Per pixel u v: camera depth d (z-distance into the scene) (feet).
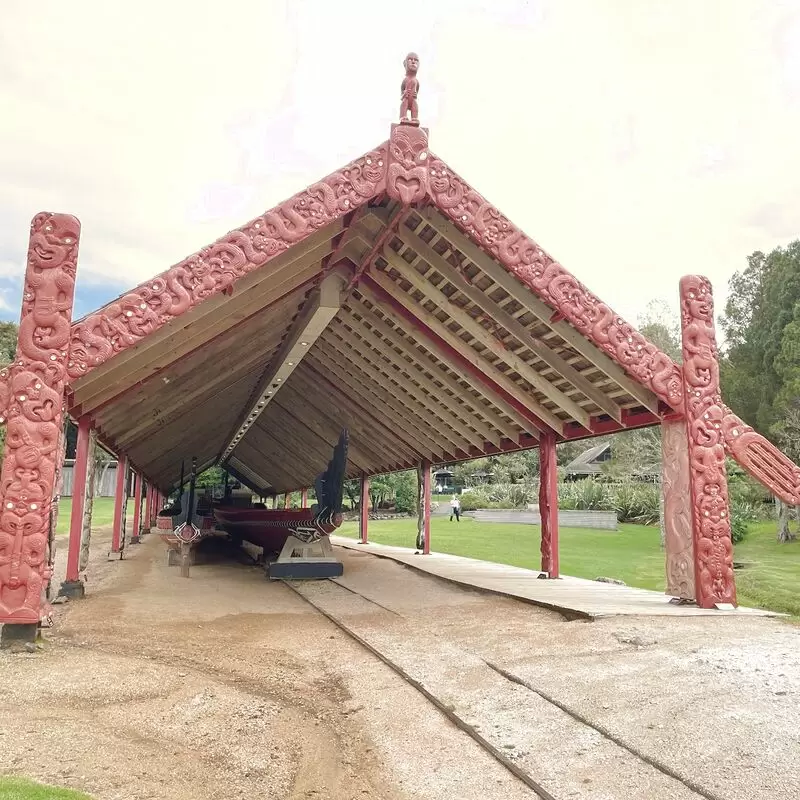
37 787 8.53
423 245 26.86
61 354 17.74
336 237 27.48
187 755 10.93
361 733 12.56
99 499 121.39
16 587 16.70
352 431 52.60
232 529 51.03
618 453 95.55
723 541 23.53
